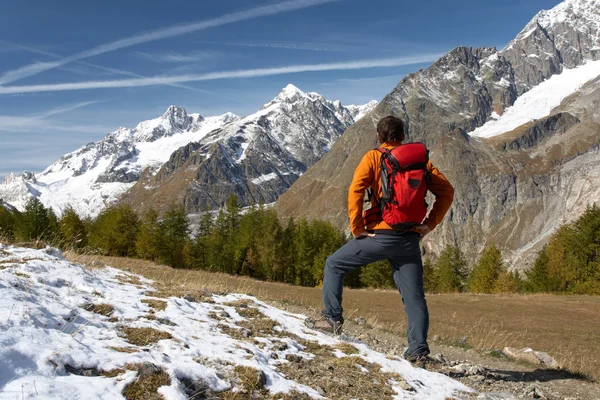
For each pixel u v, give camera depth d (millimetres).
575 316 21406
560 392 5891
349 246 5270
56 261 5719
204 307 5652
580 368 8352
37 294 4078
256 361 3912
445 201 4848
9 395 2350
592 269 43188
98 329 3695
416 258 5086
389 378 4367
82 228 48125
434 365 5574
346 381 4016
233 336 4680
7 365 2580
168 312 4930
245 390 3318
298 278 56062
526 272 53094
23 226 46531
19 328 3053
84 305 4242
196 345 3939
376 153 4840
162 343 3711
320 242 57062
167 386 2928
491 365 7727
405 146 4758
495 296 31641
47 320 3430
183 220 55281
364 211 4973
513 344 12617
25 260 5367
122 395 2736
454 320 17922
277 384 3566
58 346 3020
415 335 5227
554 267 48188
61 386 2570
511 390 5395
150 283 6641
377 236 4926
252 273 58281
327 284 5531
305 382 3871
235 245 57594
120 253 50906
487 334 14039
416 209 4766
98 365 2994
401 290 5230
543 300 28781
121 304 4715
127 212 50781
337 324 5637
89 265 6797
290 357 4402
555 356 10867
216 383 3256
